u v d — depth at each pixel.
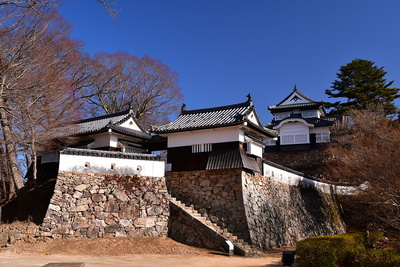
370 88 37.50
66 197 14.68
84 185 15.17
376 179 17.03
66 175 15.07
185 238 15.22
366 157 19.33
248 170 17.83
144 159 16.75
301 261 9.37
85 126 23.36
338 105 39.66
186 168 18.58
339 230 24.59
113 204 15.23
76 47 19.97
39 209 16.27
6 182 20.17
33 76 15.84
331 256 9.08
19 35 15.61
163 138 22.20
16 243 13.21
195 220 15.23
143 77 34.19
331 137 32.41
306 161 31.72
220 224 16.53
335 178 28.89
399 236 12.93
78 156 15.56
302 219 21.45
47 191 17.97
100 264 10.56
